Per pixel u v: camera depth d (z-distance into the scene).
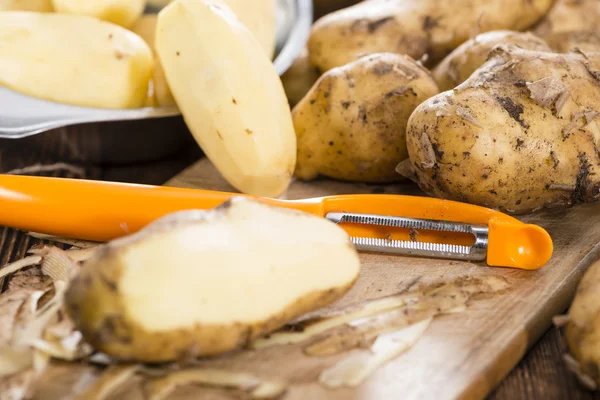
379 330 0.36
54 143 0.46
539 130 0.40
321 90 0.45
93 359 0.35
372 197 0.40
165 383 0.34
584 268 0.39
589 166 0.41
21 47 0.45
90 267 0.32
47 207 0.40
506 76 0.41
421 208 0.40
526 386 0.35
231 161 0.43
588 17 0.50
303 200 0.40
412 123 0.41
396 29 0.49
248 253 0.34
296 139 0.45
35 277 0.39
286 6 0.54
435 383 0.34
